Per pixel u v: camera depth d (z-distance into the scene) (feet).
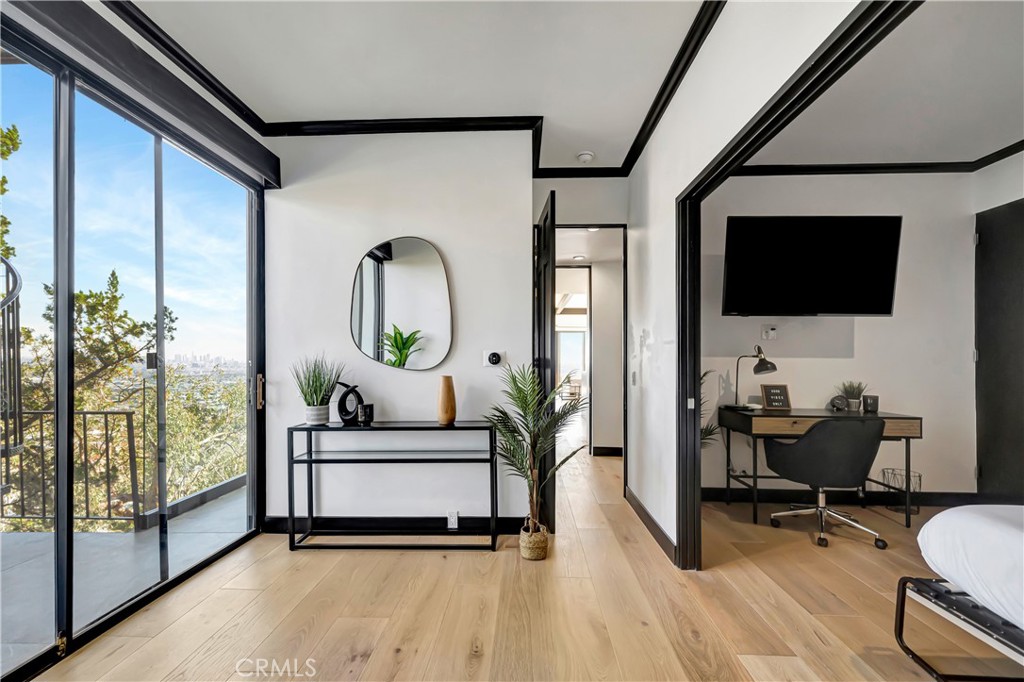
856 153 10.37
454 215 9.56
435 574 7.61
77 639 5.66
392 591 7.04
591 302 17.67
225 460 8.58
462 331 9.52
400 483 9.48
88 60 5.57
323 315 9.58
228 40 6.94
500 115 9.23
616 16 6.51
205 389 8.05
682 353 7.84
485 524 9.46
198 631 6.04
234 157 8.23
